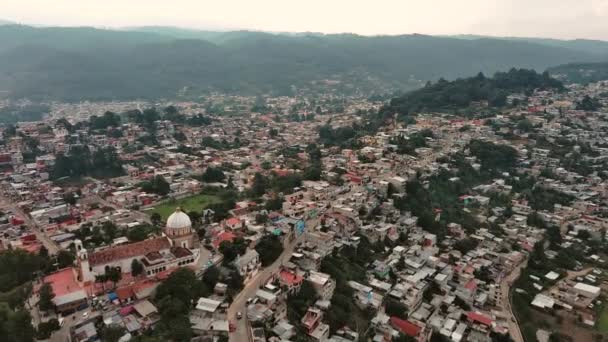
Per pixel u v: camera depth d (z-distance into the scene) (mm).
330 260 193125
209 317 139750
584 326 188250
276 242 192625
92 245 198750
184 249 173875
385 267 199000
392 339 158875
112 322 132625
